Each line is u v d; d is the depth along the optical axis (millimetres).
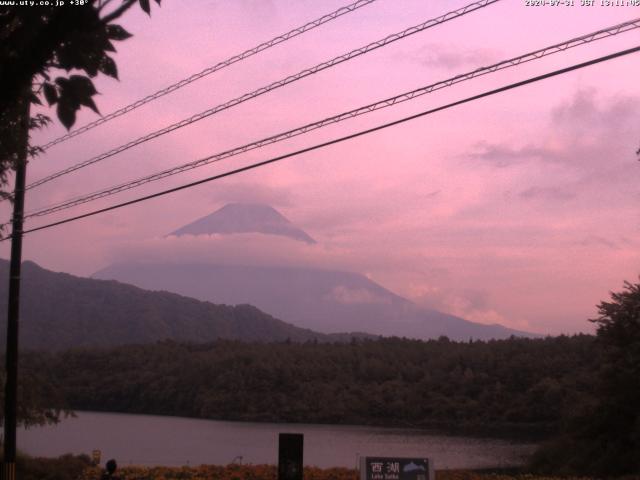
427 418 125438
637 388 37500
